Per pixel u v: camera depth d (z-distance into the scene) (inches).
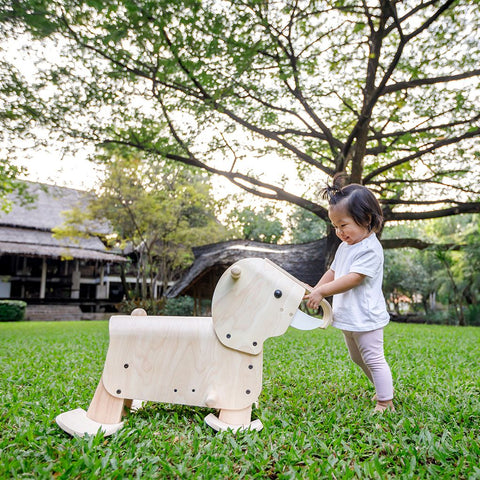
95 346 225.1
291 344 227.9
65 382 125.2
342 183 102.6
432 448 66.9
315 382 122.0
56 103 327.0
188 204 729.6
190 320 80.4
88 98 327.9
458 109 324.5
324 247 411.5
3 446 67.4
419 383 120.1
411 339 258.4
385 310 92.4
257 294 80.0
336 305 94.5
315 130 379.6
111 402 77.4
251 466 61.6
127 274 1133.1
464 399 99.6
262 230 809.5
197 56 280.1
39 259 1040.2
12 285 1008.9
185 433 75.5
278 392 107.5
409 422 78.8
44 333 345.4
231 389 76.8
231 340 77.9
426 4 275.0
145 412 89.4
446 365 152.4
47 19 231.5
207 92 322.0
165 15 239.0
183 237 738.2
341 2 279.4
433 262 887.1
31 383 121.8
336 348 207.0
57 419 74.4
